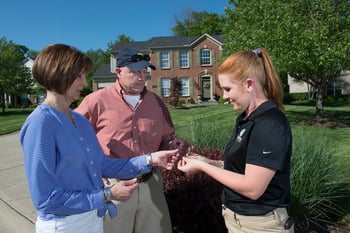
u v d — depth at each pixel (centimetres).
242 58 193
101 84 3581
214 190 334
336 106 2078
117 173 225
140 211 280
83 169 183
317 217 394
